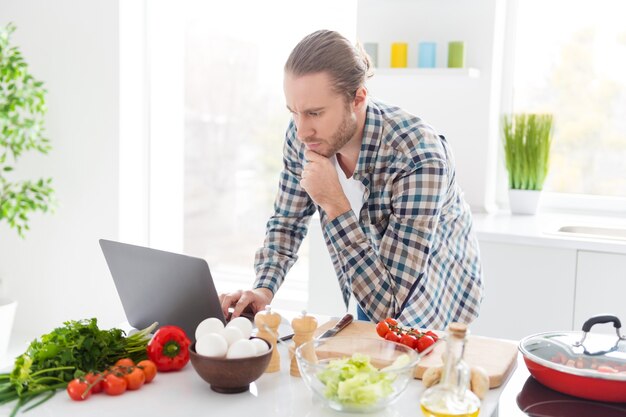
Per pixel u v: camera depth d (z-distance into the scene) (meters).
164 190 3.94
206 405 1.30
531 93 3.47
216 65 3.95
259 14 3.82
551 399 1.35
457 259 2.12
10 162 3.85
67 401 1.31
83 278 3.80
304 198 2.09
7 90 3.62
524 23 3.44
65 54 3.69
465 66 3.31
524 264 2.74
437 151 1.81
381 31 3.42
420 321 1.89
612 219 3.23
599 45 3.33
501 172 3.56
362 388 1.21
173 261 1.58
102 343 1.44
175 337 1.48
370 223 1.96
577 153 3.42
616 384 1.30
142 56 3.74
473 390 1.31
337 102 1.71
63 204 3.78
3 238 3.94
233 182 4.02
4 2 3.76
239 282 4.04
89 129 3.69
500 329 2.80
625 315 2.61
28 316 3.95
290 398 1.33
